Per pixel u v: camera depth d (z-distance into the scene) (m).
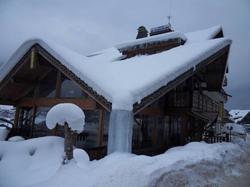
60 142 7.43
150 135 13.04
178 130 14.62
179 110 14.01
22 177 6.03
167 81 8.82
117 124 7.16
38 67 10.74
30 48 9.78
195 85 15.18
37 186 5.51
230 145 13.86
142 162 5.92
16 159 6.75
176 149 10.23
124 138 7.11
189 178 6.33
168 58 11.05
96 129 9.87
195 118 15.95
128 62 12.30
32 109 12.03
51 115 6.49
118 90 7.66
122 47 17.48
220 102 24.50
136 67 10.57
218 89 16.55
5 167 6.48
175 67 9.35
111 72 9.91
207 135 18.41
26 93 12.16
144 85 7.93
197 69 10.70
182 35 15.76
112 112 7.33
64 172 5.96
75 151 6.82
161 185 5.38
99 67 10.21
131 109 7.31
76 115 6.41
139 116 12.31
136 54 17.33
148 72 9.25
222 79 15.66
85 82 8.37
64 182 5.47
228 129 24.19
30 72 11.10
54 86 11.21
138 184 5.06
